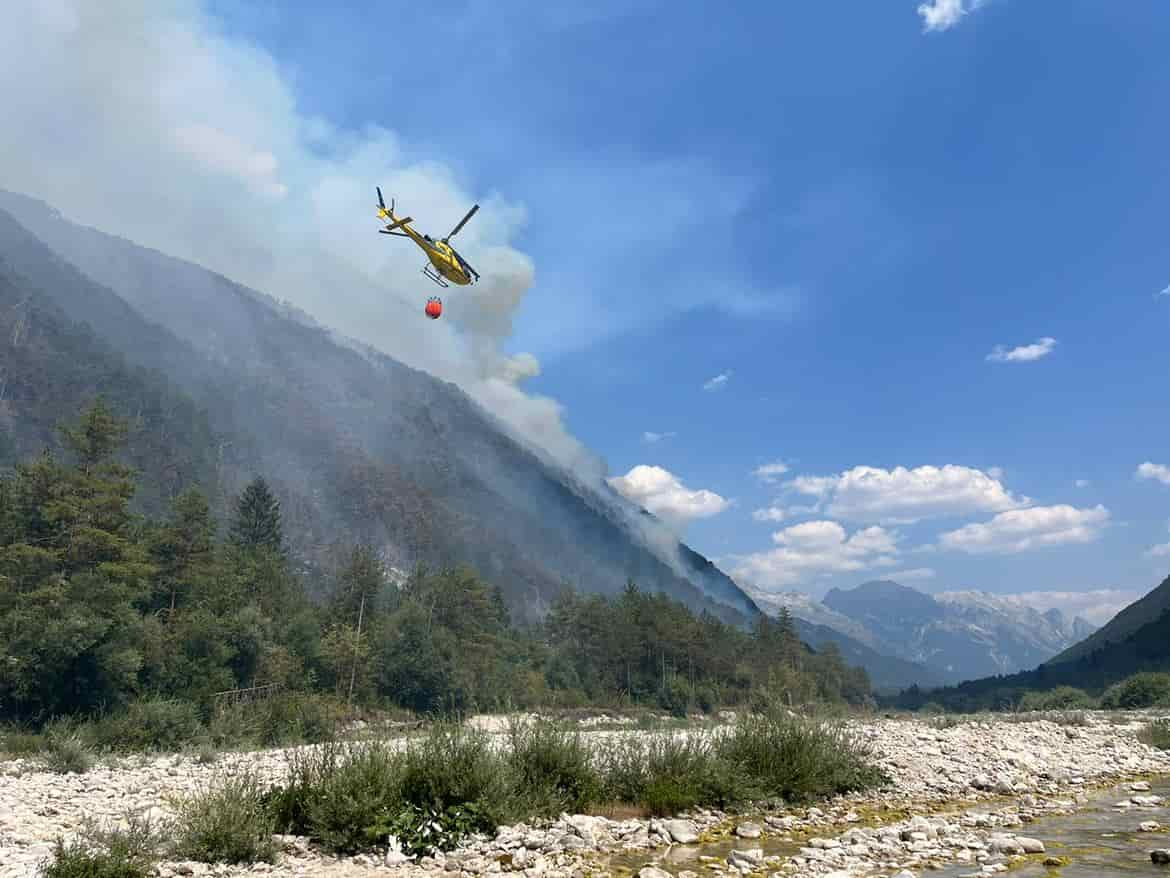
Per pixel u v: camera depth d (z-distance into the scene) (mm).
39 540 55031
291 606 80312
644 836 9906
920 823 10328
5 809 12156
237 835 8953
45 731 29422
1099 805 12344
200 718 42219
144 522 71375
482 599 101188
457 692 75375
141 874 7941
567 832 10062
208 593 64500
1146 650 156250
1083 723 28953
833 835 10211
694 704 95438
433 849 9250
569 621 123625
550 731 12484
